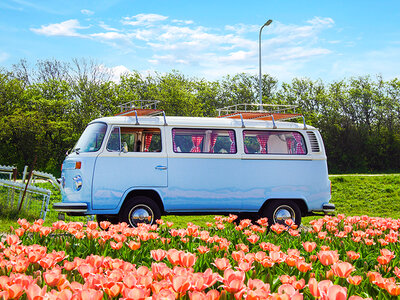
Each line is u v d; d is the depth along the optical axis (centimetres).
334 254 407
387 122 5766
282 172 1134
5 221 1202
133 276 282
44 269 378
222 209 1088
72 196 1009
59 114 4397
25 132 4016
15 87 4244
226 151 1098
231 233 727
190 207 1064
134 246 479
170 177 1048
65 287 291
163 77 5022
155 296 245
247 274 370
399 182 2462
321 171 1172
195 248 569
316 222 700
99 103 4462
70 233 608
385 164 5581
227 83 5831
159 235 671
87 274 328
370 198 2164
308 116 5606
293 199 1155
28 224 607
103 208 1005
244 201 1099
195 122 1086
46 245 573
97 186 1002
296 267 399
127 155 1025
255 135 1130
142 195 1058
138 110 1077
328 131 5497
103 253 504
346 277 342
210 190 1074
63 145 4312
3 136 3922
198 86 5719
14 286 261
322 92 5831
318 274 397
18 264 352
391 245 616
